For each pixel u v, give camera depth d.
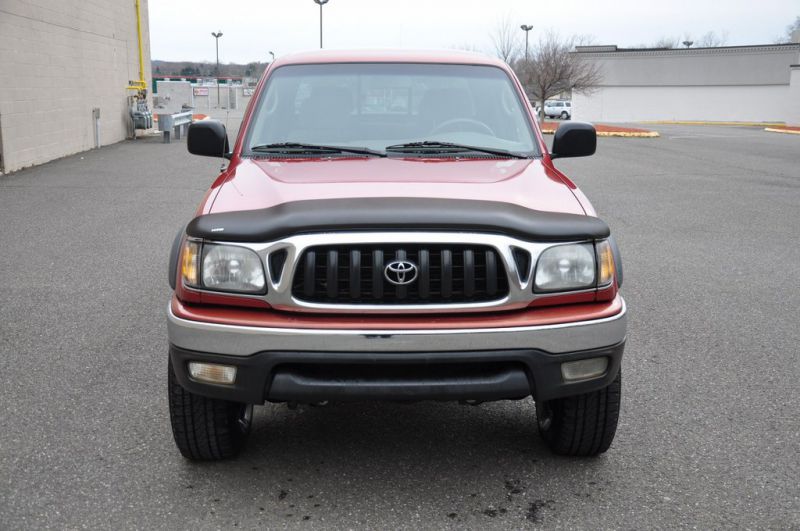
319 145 4.18
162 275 7.29
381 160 3.99
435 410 4.30
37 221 9.91
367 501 3.31
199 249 3.15
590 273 3.20
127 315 6.04
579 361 3.16
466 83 4.64
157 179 14.05
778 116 58.88
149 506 3.25
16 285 6.88
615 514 3.22
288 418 4.19
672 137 31.92
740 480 3.52
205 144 4.46
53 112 17.08
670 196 12.85
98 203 11.30
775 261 8.12
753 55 58.62
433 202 3.23
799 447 3.87
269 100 4.53
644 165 18.28
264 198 3.39
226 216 3.21
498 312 3.12
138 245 8.58
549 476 3.55
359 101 4.49
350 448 3.83
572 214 3.31
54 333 5.57
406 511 3.23
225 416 3.46
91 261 7.82
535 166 3.98
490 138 4.34
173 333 3.15
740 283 7.20
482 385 3.07
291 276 3.05
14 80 14.81
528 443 3.90
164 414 4.19
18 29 14.95
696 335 5.66
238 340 3.04
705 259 8.19
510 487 3.44
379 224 3.05
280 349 3.02
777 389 4.64
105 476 3.50
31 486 3.40
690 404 4.41
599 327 3.14
